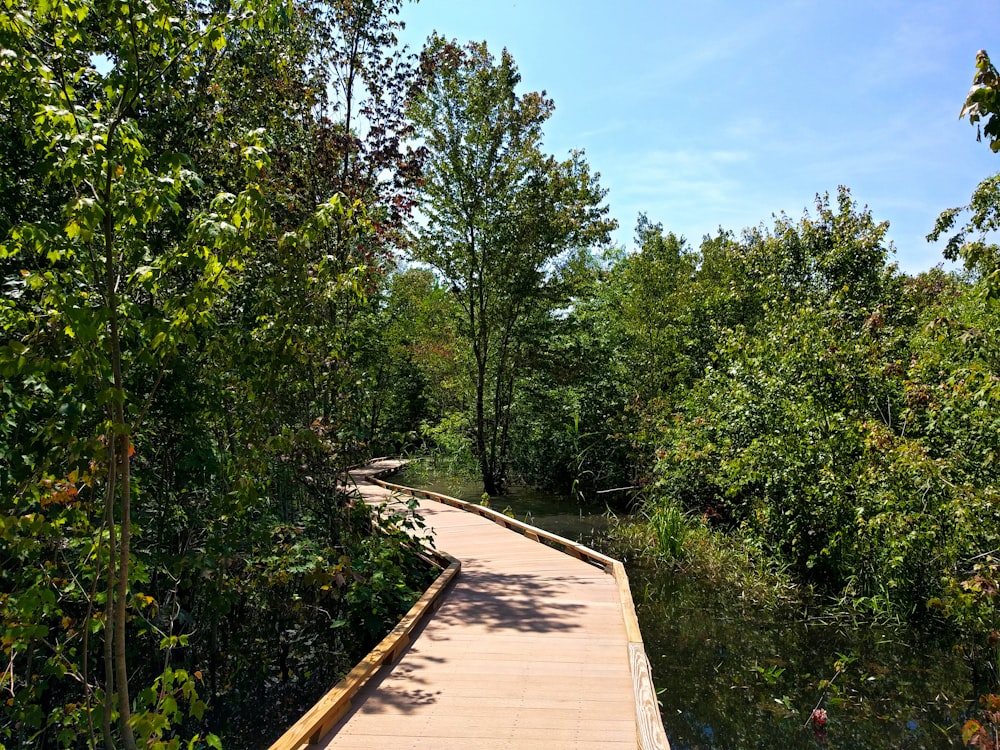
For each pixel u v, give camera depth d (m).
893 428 8.45
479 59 17.00
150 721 2.93
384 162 10.90
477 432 19.48
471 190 17.36
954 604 6.29
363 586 6.71
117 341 2.86
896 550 7.27
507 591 7.14
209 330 5.24
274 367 4.43
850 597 8.11
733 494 10.18
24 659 4.83
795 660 6.64
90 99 4.05
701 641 7.14
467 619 6.21
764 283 13.02
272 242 5.67
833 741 5.14
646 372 19.89
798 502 8.94
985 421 6.80
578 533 12.71
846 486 8.23
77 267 3.31
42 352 2.78
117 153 2.73
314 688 6.17
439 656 5.27
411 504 8.61
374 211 9.53
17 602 3.22
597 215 18.23
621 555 10.80
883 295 13.43
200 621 6.27
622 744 3.84
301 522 7.91
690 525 11.79
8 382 3.80
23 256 4.34
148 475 5.60
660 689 6.02
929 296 12.47
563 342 18.98
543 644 5.53
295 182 9.56
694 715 5.57
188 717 5.57
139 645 5.79
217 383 5.33
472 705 4.36
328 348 6.98
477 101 16.89
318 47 10.74
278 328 4.38
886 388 8.56
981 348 6.75
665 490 13.65
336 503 7.73
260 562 6.60
